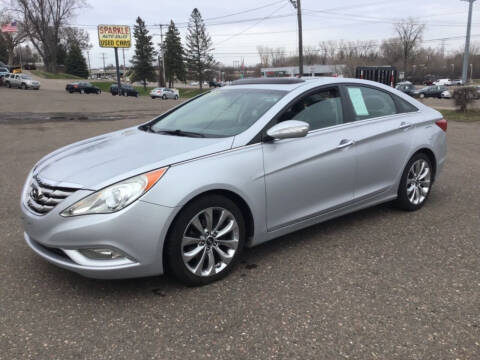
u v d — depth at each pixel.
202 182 3.08
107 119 18.11
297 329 2.70
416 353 2.47
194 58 81.25
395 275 3.39
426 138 4.80
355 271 3.46
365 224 4.50
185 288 3.22
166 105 29.48
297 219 3.75
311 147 3.74
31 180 3.43
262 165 3.42
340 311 2.89
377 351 2.49
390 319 2.80
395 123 4.52
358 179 4.18
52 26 82.06
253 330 2.70
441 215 4.77
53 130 13.84
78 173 3.06
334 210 4.04
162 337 2.63
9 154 9.09
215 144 3.31
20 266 3.58
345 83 4.29
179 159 3.10
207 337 2.63
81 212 2.83
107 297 3.10
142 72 82.25
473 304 2.97
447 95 44.06
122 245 2.85
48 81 70.12
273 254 3.80
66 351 2.50
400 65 83.25
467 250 3.85
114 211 2.83
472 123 15.85
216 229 3.27
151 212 2.90
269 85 4.17
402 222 4.55
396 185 4.61
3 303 3.01
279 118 3.64
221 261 3.35
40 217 2.97
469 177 6.57
